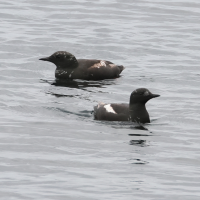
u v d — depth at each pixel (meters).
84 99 19.05
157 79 21.78
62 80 21.75
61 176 12.63
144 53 25.41
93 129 15.92
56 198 11.55
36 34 27.47
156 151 14.33
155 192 11.94
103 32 28.17
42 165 13.20
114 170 13.05
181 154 14.15
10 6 31.95
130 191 11.95
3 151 13.98
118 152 14.20
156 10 32.25
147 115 16.84
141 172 12.98
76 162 13.45
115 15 31.14
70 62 22.25
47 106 17.98
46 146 14.43
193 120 16.98
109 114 16.89
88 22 29.72
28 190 11.88
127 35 27.75
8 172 12.76
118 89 20.55
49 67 23.38
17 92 19.44
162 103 18.69
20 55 24.53
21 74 22.06
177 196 11.77
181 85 21.00
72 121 16.62
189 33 28.41
